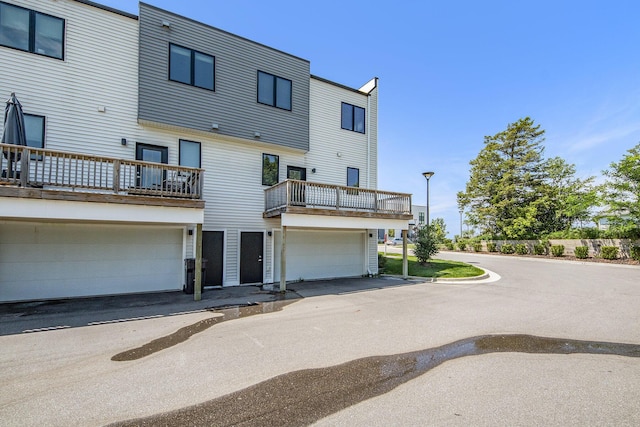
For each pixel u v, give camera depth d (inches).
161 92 380.8
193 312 282.8
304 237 500.4
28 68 326.6
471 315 272.5
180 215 325.1
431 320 256.4
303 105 495.8
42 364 164.4
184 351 184.9
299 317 265.7
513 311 287.1
